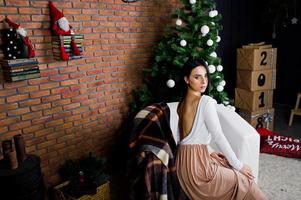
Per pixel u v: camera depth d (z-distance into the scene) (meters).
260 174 2.53
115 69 2.65
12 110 1.98
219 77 2.74
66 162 2.36
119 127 2.80
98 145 2.64
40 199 1.75
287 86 4.61
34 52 1.96
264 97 3.51
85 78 2.41
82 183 2.12
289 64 4.51
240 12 4.18
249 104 3.49
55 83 2.20
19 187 1.59
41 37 2.06
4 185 1.57
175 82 2.67
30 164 1.67
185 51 2.60
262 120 3.55
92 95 2.49
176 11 2.69
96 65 2.47
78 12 2.26
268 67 3.43
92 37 2.40
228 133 2.06
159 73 2.79
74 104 2.37
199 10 2.65
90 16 2.35
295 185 2.34
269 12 4.15
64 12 2.17
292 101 4.59
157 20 2.96
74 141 2.42
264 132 3.19
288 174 2.52
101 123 2.62
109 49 2.55
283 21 4.20
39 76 1.96
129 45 2.73
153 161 1.59
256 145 1.97
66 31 2.05
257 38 4.61
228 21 4.04
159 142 1.63
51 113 2.22
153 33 2.96
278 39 4.52
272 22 4.24
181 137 1.67
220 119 2.16
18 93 2.00
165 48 2.70
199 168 1.61
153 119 1.70
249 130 1.99
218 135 1.59
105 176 2.24
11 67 1.81
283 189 2.29
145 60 2.94
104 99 2.61
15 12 1.91
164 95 2.86
